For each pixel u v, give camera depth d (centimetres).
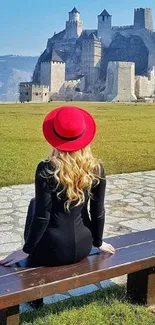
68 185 345
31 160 1352
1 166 1219
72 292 462
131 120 3172
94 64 16512
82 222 374
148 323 396
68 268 370
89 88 16125
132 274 438
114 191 961
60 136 347
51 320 393
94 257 396
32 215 381
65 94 14662
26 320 395
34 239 357
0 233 656
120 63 12675
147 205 848
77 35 18962
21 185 1002
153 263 407
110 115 3697
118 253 409
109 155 1502
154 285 434
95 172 360
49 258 368
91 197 368
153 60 17225
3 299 324
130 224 720
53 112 366
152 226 714
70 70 17962
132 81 12825
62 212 360
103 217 378
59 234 363
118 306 422
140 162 1366
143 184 1042
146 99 10800
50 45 19162
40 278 351
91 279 365
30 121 2958
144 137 2111
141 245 434
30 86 11988
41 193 346
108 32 18600
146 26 18038
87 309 415
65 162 344
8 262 378
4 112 3938
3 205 818
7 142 1816
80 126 348
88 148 356
